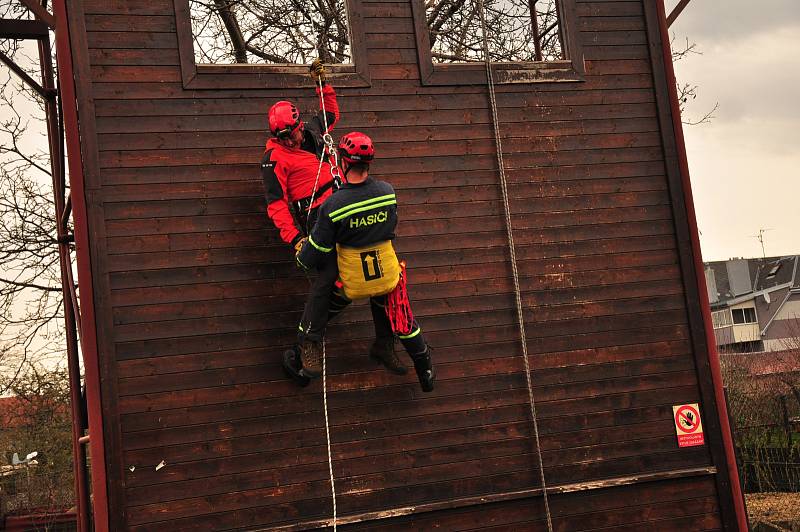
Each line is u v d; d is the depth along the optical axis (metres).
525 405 6.42
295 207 5.87
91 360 5.60
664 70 7.07
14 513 14.46
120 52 5.96
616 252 6.79
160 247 5.86
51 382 14.83
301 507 5.88
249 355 5.94
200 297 5.90
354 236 5.39
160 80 6.01
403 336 5.66
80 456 7.81
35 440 15.64
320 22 11.43
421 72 6.55
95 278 5.68
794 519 13.57
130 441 5.63
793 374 21.23
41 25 7.32
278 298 6.05
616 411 6.59
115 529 5.49
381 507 6.02
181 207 5.94
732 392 19.55
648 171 6.95
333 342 6.15
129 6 6.02
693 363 6.80
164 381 5.75
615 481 6.44
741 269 49.53
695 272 6.89
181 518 5.65
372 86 6.46
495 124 6.61
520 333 6.49
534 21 9.48
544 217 6.68
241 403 5.88
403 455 6.13
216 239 5.98
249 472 5.82
